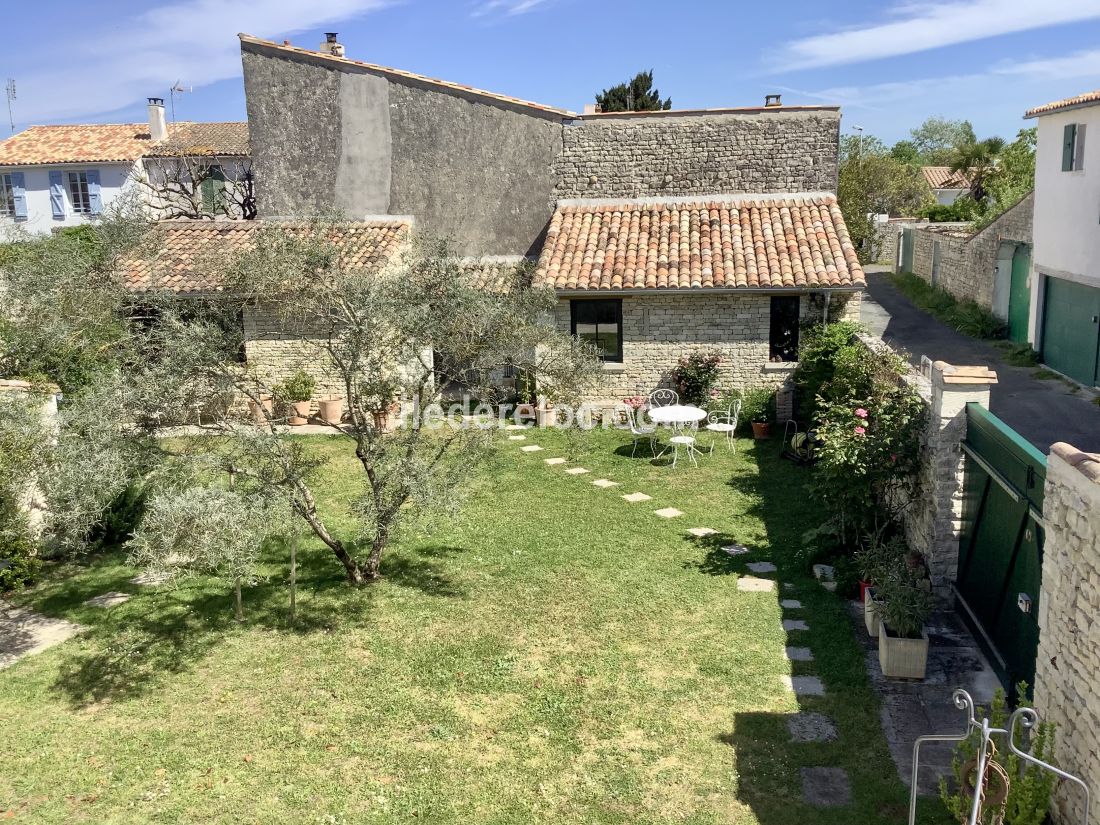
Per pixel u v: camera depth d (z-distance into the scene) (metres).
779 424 17.17
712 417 17.06
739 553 10.66
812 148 19.41
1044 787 5.12
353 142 20.61
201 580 10.23
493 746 6.76
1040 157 21.06
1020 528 7.11
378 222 19.58
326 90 20.48
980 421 8.09
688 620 8.84
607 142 19.94
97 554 11.23
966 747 5.44
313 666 8.09
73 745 6.91
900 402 9.62
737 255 17.64
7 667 8.24
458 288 8.77
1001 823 5.05
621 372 17.91
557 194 20.27
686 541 11.12
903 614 7.54
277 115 20.72
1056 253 20.12
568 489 13.53
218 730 7.07
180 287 15.64
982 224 29.09
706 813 5.95
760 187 19.67
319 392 17.83
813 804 6.02
